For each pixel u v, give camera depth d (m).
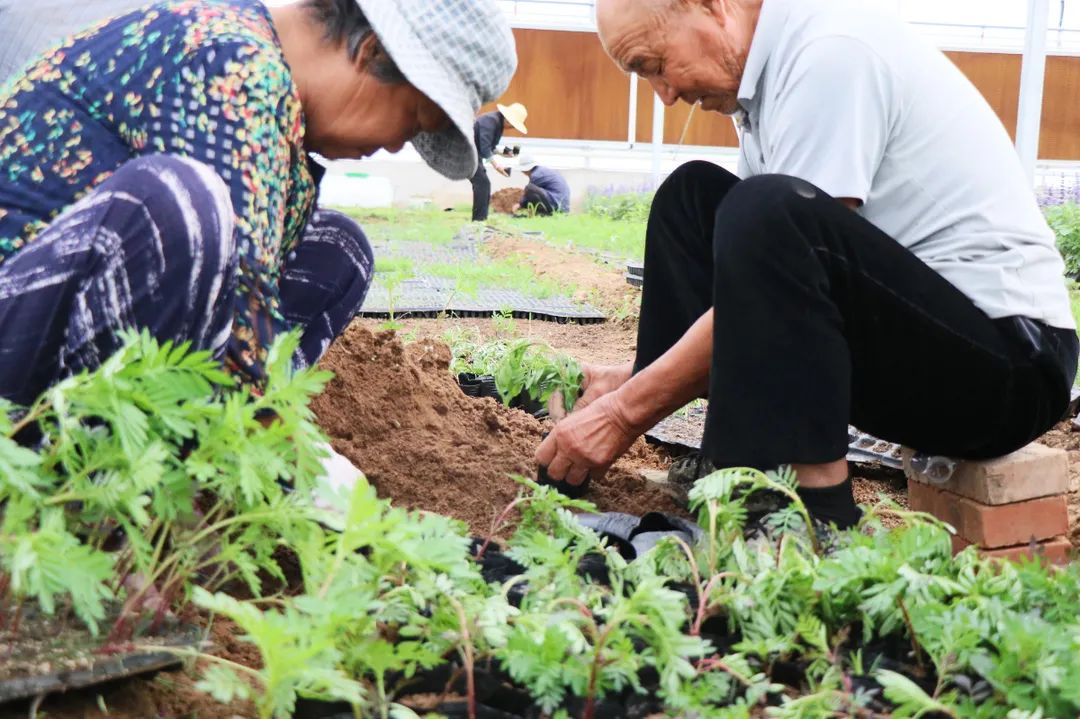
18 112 1.96
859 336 2.37
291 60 2.10
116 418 1.37
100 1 2.84
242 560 1.55
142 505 1.46
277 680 1.24
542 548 1.80
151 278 1.75
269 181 1.94
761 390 2.21
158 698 1.52
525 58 21.31
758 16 2.54
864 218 2.33
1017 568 1.83
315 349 2.70
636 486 3.09
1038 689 1.47
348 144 2.22
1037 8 8.28
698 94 2.68
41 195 1.93
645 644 1.69
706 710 1.44
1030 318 2.41
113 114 1.95
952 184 2.43
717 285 2.24
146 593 1.65
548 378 3.49
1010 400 2.40
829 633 1.78
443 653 1.58
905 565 1.69
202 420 1.46
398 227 14.00
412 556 1.42
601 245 11.70
